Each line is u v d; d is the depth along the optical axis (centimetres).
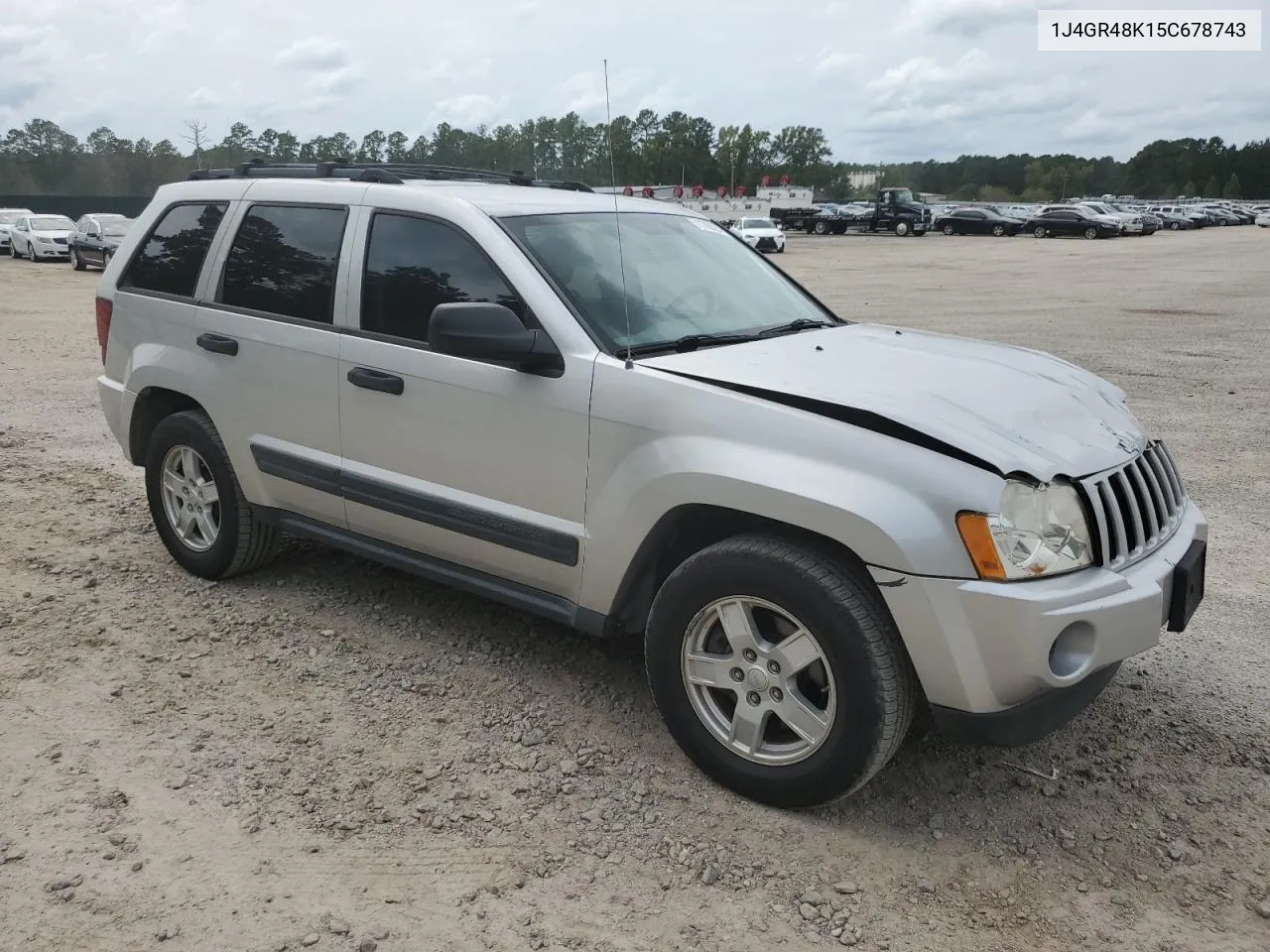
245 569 486
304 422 425
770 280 450
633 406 329
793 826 310
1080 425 322
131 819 306
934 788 331
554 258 370
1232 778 338
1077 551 288
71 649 418
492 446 365
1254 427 843
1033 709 287
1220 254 3494
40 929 260
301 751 346
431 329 330
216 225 469
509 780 331
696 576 317
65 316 1683
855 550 285
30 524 573
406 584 490
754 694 315
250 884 279
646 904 275
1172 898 280
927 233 5516
